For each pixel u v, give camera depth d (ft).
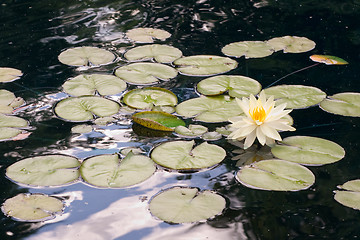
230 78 8.91
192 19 12.05
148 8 12.85
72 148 6.94
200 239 5.19
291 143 6.98
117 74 9.09
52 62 9.75
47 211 5.60
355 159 6.68
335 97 8.29
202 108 7.91
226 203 5.78
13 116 7.82
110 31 11.28
